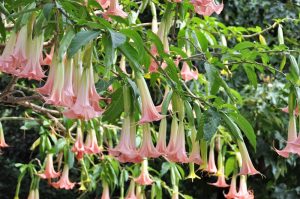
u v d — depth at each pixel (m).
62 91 1.80
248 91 5.80
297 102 2.40
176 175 3.86
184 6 2.43
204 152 2.26
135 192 4.06
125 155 2.01
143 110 1.95
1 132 3.81
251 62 2.62
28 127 4.04
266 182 6.27
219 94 5.18
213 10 2.56
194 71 3.29
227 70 2.69
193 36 2.73
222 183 3.62
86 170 4.06
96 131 3.67
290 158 5.82
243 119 2.06
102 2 2.41
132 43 2.04
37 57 1.84
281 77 5.86
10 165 7.25
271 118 5.62
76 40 1.52
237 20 6.26
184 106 2.16
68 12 1.73
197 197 6.59
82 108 1.78
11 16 1.76
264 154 5.78
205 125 1.97
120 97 2.10
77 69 1.83
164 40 2.38
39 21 1.79
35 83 5.70
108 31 1.59
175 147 2.14
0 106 7.10
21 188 7.23
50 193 7.08
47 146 3.83
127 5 2.94
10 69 1.87
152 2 3.04
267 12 6.18
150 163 5.93
